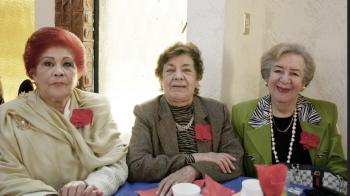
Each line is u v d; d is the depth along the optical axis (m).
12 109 1.40
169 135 1.68
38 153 1.38
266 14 2.27
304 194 1.39
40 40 1.42
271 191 1.01
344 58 2.17
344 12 2.13
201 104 1.76
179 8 2.60
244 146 1.82
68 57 1.45
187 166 1.58
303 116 1.77
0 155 1.36
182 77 1.66
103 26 2.59
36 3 2.45
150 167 1.57
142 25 2.64
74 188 1.31
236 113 1.87
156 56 2.65
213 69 1.97
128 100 2.68
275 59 1.72
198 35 2.01
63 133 1.43
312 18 2.21
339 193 1.38
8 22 2.42
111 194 1.42
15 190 1.29
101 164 1.47
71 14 2.34
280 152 1.74
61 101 1.49
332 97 2.23
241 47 2.08
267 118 1.79
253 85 2.25
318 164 1.74
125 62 2.66
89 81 2.46
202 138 1.68
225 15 1.90
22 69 2.49
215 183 1.23
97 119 1.58
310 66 1.73
